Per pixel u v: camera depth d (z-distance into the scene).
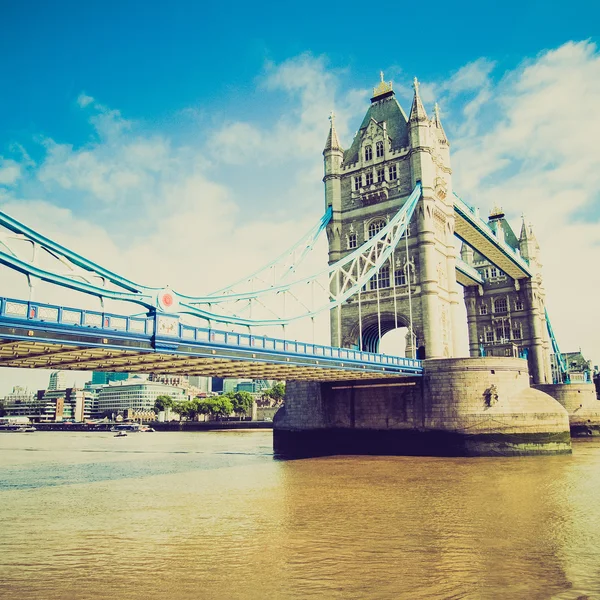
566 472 37.97
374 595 14.92
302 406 58.38
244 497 29.83
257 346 35.72
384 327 65.56
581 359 140.25
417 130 63.09
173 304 31.88
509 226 105.12
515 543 20.06
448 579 16.19
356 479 35.81
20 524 23.64
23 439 104.06
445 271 64.88
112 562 18.00
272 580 16.14
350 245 66.31
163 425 154.75
